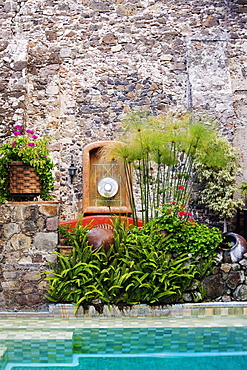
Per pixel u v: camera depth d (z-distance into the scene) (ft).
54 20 25.27
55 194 24.04
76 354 13.61
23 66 23.90
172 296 15.96
